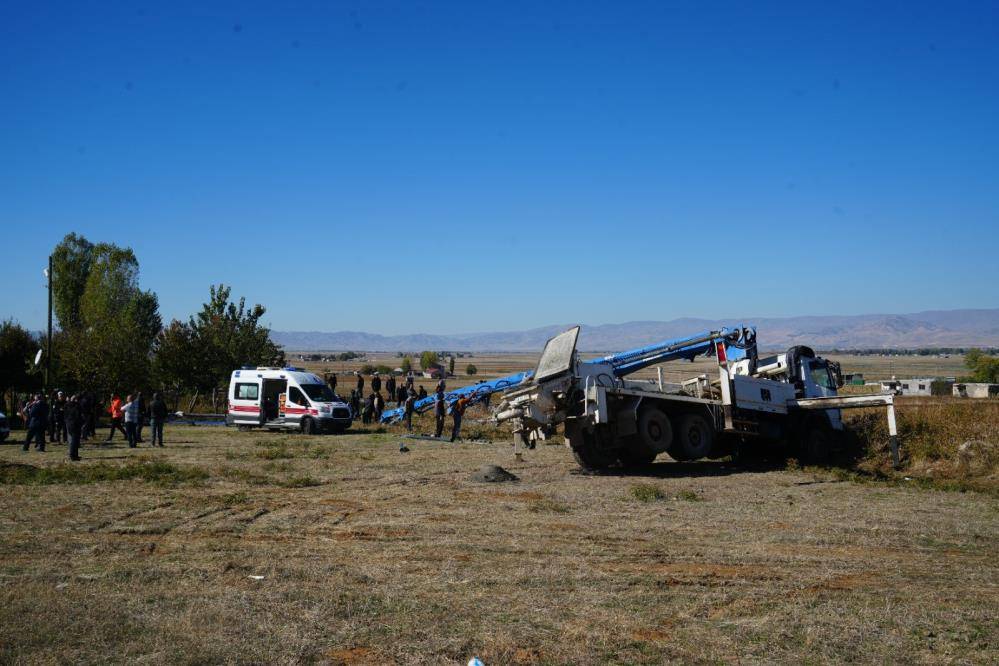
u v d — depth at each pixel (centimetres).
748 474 1797
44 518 1176
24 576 825
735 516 1233
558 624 677
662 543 1028
